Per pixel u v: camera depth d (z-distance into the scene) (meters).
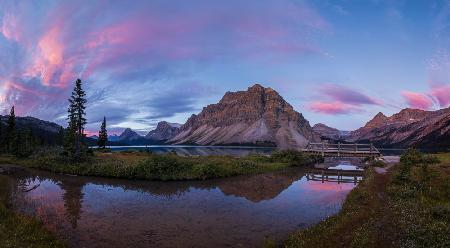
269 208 25.20
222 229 19.53
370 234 14.64
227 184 38.06
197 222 21.12
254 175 47.44
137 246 16.59
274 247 16.02
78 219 21.69
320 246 14.62
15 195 29.41
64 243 16.42
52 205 25.97
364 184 29.92
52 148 79.31
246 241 17.39
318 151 75.38
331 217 20.55
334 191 33.25
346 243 14.43
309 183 39.38
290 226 20.14
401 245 13.31
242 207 25.56
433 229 14.51
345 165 67.81
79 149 58.03
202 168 43.62
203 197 29.81
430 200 20.66
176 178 41.25
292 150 69.19
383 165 48.91
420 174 27.41
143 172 42.34
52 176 44.97
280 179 43.03
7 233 15.91
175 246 16.64
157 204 26.67
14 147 80.50
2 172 48.16
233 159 60.25
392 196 22.88
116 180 41.09
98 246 16.53
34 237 16.16
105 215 22.89
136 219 21.77
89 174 45.38
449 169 29.14
